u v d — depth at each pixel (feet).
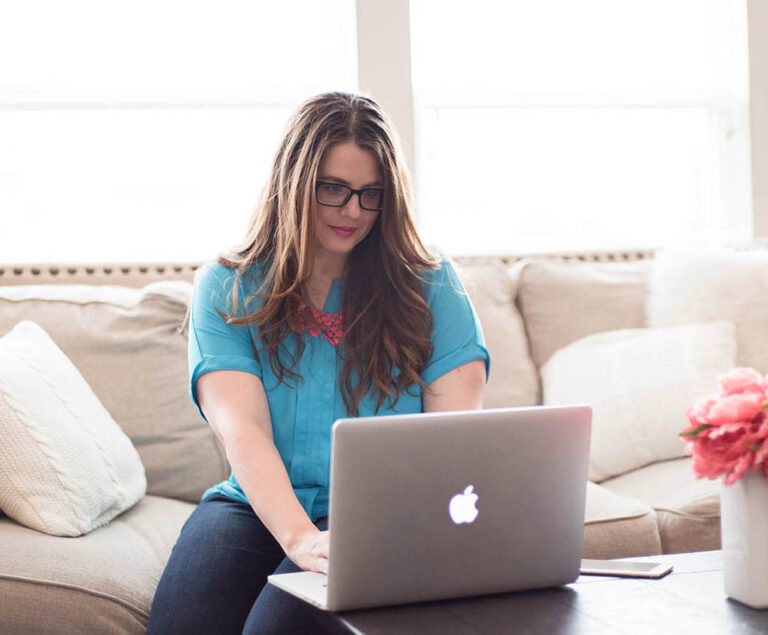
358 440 3.49
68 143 8.82
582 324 8.09
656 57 10.02
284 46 9.18
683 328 7.90
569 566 3.98
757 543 3.66
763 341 7.93
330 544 3.54
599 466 7.47
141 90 8.92
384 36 9.11
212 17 9.05
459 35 9.60
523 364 7.88
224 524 5.11
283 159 5.45
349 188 5.29
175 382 6.91
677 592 3.92
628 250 9.02
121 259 8.90
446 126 9.62
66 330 6.86
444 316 5.74
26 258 8.74
